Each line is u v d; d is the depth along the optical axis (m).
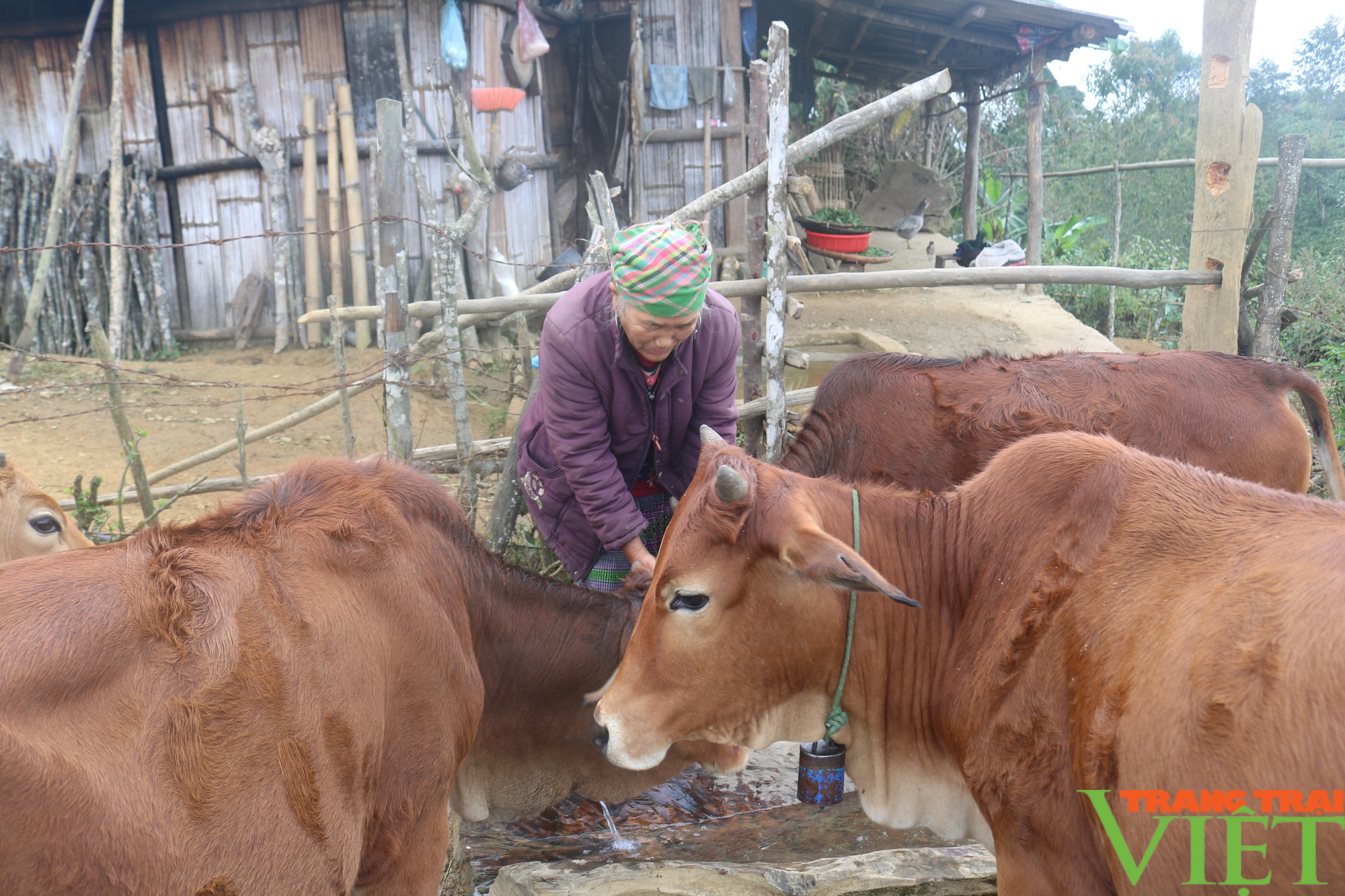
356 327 9.34
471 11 9.12
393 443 4.20
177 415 7.61
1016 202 18.30
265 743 1.74
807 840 3.14
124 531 4.21
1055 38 11.04
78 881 1.50
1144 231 15.95
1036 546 2.00
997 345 8.36
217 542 1.89
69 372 8.49
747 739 2.24
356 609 1.99
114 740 1.58
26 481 2.81
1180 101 20.77
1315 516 1.72
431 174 9.16
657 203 10.77
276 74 9.25
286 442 7.13
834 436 3.57
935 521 2.18
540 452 3.29
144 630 1.67
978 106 13.55
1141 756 1.67
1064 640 1.88
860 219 16.19
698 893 2.65
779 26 4.11
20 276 9.23
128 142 9.48
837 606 2.13
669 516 3.41
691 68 10.48
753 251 4.54
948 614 2.15
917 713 2.20
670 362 2.88
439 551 2.31
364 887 2.13
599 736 2.28
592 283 2.87
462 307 4.33
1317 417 3.56
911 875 2.70
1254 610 1.58
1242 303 5.60
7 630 1.57
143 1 9.13
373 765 2.00
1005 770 1.95
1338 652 1.46
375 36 9.07
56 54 9.45
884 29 12.47
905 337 8.60
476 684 2.31
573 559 3.36
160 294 9.33
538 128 10.13
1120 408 3.44
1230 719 1.54
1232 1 5.14
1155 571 1.79
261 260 9.55
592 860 2.86
